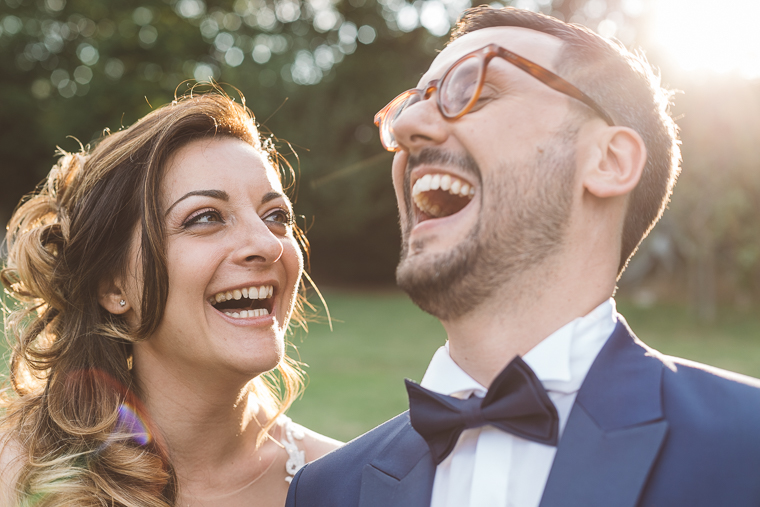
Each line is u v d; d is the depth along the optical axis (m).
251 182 2.06
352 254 24.61
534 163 1.29
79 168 2.30
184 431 2.12
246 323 2.01
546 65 1.34
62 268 2.15
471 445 1.38
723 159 13.25
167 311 1.99
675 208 14.04
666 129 1.43
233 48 22.59
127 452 2.00
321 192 22.41
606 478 1.17
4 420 2.20
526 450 1.29
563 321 1.31
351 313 16.47
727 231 13.84
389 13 24.92
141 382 2.15
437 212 1.49
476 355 1.38
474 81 1.31
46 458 2.00
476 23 1.50
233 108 2.16
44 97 20.73
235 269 1.99
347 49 24.89
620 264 1.41
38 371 2.25
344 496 1.53
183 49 19.62
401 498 1.42
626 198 1.37
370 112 22.88
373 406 6.79
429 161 1.36
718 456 1.14
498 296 1.32
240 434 2.24
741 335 12.89
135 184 2.06
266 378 2.79
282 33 25.12
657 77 1.50
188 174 2.00
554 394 1.30
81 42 20.62
